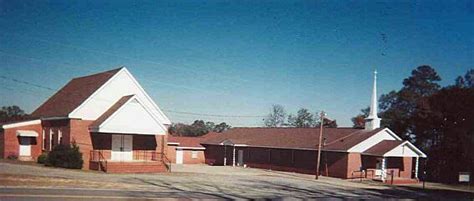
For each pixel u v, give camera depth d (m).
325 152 50.84
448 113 56.69
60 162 38.50
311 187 35.50
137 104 40.81
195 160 67.12
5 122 47.03
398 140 50.22
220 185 32.09
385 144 49.31
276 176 46.19
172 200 22.06
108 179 31.14
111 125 39.53
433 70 73.31
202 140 68.81
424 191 39.56
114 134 41.69
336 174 49.19
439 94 59.03
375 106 53.12
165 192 25.34
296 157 54.28
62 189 23.66
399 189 39.91
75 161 38.88
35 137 44.56
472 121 53.50
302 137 56.44
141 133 41.03
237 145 61.44
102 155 40.25
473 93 54.38
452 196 36.00
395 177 50.41
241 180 38.25
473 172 52.19
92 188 24.94
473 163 52.38
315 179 44.94
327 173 50.28
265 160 58.53
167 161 43.75
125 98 41.59
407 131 65.12
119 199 21.11
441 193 38.47
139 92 43.69
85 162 40.31
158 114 44.12
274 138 59.78
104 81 42.00
